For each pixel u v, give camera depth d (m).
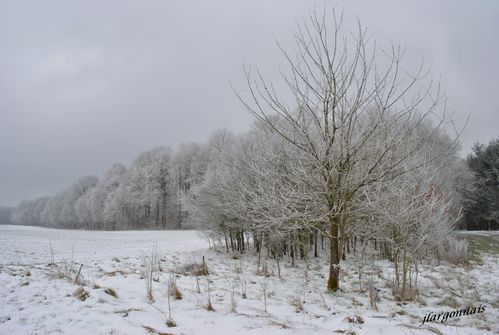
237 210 16.83
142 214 64.75
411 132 7.76
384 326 5.73
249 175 12.92
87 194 79.44
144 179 65.44
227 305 6.78
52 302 6.08
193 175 54.12
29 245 27.20
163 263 13.90
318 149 8.36
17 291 6.84
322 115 8.33
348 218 9.08
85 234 46.28
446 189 13.61
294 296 8.31
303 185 8.64
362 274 12.16
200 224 22.56
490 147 48.66
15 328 4.78
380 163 8.03
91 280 8.73
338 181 8.30
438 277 11.61
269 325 5.45
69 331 4.70
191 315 5.86
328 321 6.20
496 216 44.31
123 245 28.52
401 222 8.37
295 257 18.08
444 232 10.20
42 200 116.12
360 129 8.38
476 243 26.55
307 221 8.53
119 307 5.92
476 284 10.78
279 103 7.79
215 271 12.47
